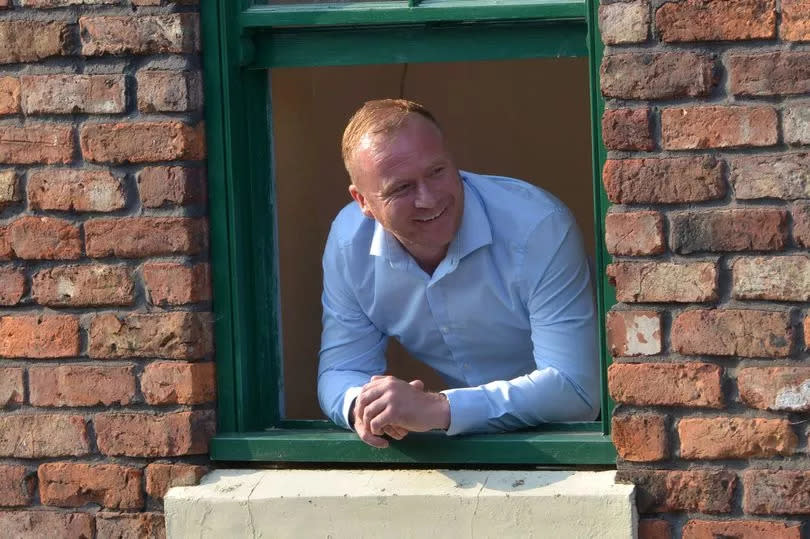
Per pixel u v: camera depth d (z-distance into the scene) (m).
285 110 15.73
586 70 20.89
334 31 11.09
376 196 10.34
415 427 10.36
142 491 11.16
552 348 10.94
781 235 9.66
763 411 9.82
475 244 10.82
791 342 9.70
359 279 11.49
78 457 11.30
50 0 11.02
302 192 16.20
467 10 10.62
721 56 9.74
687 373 9.92
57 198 11.09
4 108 11.13
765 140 9.65
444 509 10.23
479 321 11.37
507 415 10.66
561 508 10.01
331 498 10.44
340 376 11.60
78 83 10.99
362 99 18.41
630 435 10.09
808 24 9.54
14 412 11.37
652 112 9.89
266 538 10.59
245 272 11.28
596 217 10.36
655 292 9.95
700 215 9.81
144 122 10.90
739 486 9.94
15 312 11.28
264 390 11.50
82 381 11.18
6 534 11.47
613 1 9.89
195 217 10.97
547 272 10.95
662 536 10.12
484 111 21.17
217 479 11.01
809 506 9.75
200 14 10.96
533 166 21.33
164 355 11.02
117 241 11.01
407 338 11.91
